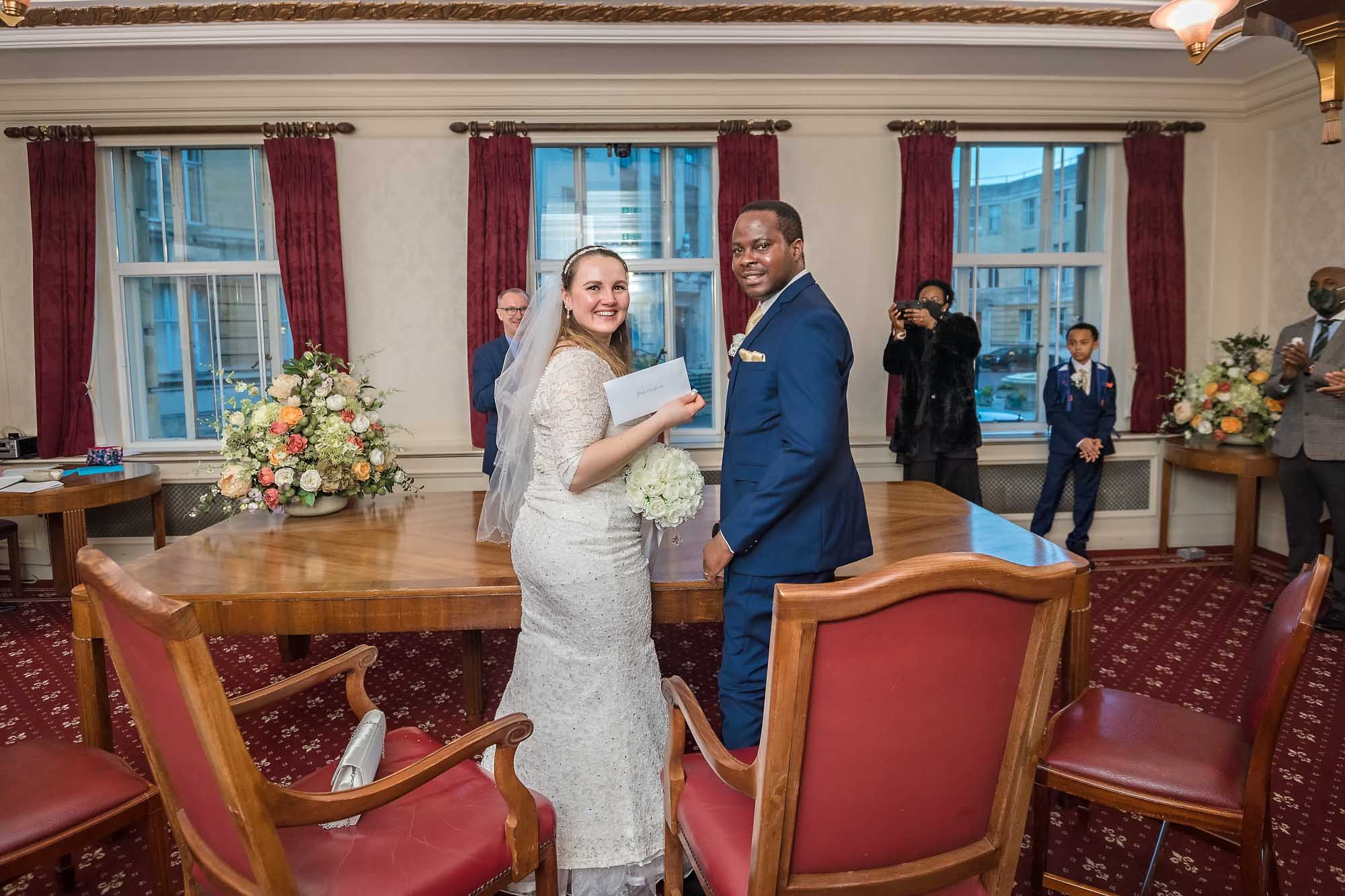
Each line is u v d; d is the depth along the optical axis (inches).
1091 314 215.0
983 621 46.6
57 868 79.6
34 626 161.0
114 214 195.8
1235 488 210.5
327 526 115.6
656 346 205.6
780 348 74.5
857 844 49.4
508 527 97.1
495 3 152.3
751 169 190.9
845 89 192.5
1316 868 83.5
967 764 50.1
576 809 78.4
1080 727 74.0
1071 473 201.8
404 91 187.2
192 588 85.7
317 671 71.7
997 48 172.7
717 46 168.6
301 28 157.6
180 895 79.3
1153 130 199.3
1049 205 210.1
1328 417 153.9
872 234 198.7
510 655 144.9
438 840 58.3
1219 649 143.0
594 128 191.0
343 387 127.0
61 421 188.2
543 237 200.8
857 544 79.6
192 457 193.5
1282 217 199.3
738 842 57.3
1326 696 123.4
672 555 97.3
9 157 186.9
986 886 53.6
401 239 192.7
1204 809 64.8
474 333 189.9
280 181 185.6
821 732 46.2
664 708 84.5
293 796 49.9
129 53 166.2
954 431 174.4
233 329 201.2
